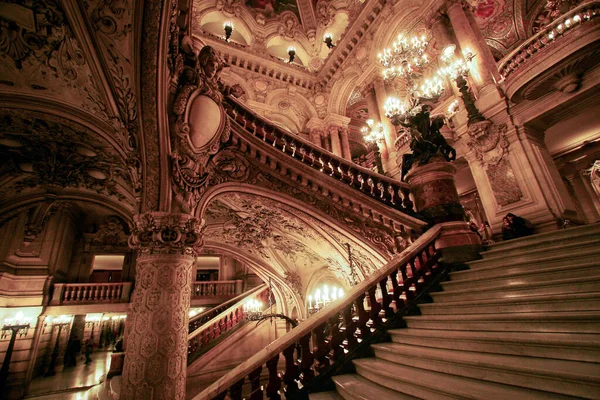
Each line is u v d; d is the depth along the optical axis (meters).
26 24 3.62
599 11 5.66
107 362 12.22
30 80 4.15
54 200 7.72
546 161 7.26
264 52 15.84
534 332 2.42
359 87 14.50
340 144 15.66
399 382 2.43
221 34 15.74
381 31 13.44
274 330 9.30
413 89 6.65
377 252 5.87
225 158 5.27
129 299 11.34
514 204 7.37
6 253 9.12
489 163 8.02
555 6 11.64
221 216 6.73
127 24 3.65
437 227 5.03
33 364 9.15
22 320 9.10
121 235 13.09
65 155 5.80
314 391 2.97
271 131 6.14
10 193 6.98
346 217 5.97
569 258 3.29
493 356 2.29
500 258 4.21
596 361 1.83
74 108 4.56
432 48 12.70
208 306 12.99
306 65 17.53
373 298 3.75
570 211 6.69
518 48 7.14
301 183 5.79
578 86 6.47
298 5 17.03
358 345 3.41
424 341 3.00
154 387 3.44
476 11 13.54
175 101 4.16
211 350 8.39
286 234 7.09
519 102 7.41
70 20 3.60
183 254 4.18
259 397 2.78
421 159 5.97
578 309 2.46
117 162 5.77
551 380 1.77
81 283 11.23
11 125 4.81
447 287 4.22
